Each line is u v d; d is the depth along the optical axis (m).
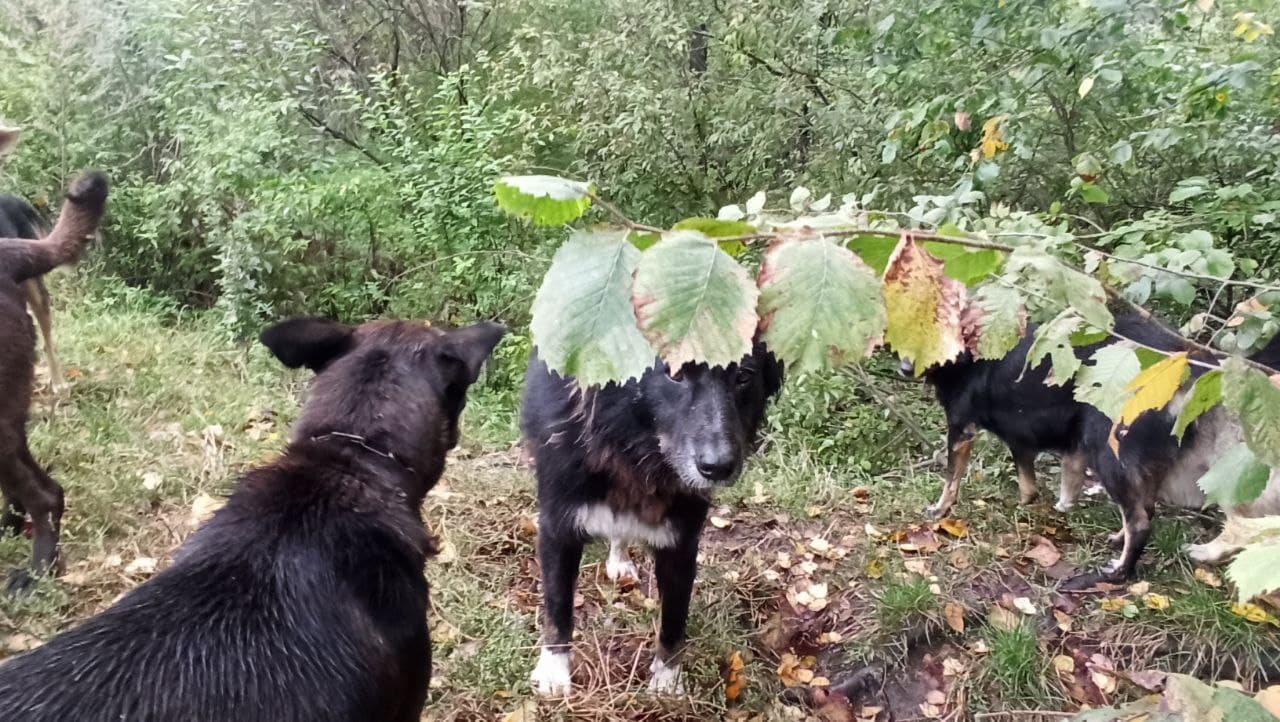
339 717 1.77
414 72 9.40
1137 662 3.38
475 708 3.01
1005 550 4.14
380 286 7.10
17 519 3.66
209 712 1.61
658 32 6.70
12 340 3.17
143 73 7.46
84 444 4.31
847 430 5.29
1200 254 2.57
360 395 2.18
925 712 3.26
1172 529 4.09
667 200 6.95
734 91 6.68
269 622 1.77
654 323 0.78
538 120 7.38
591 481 2.93
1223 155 4.32
